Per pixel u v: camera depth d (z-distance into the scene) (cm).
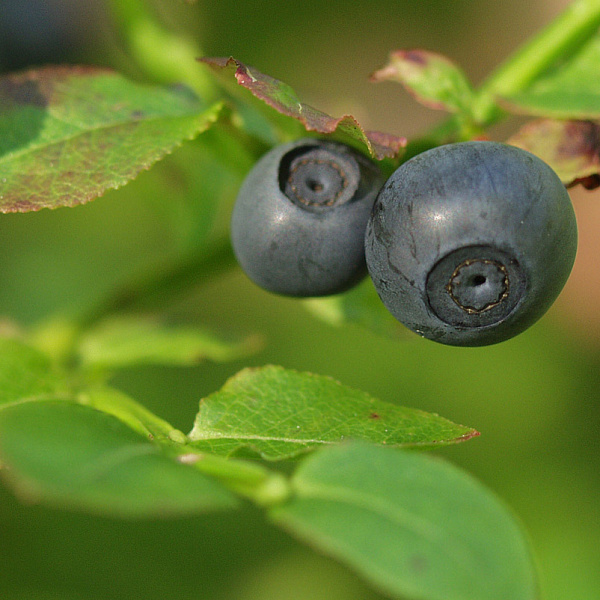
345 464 10
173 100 12
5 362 12
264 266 11
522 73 12
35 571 14
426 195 11
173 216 14
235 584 15
